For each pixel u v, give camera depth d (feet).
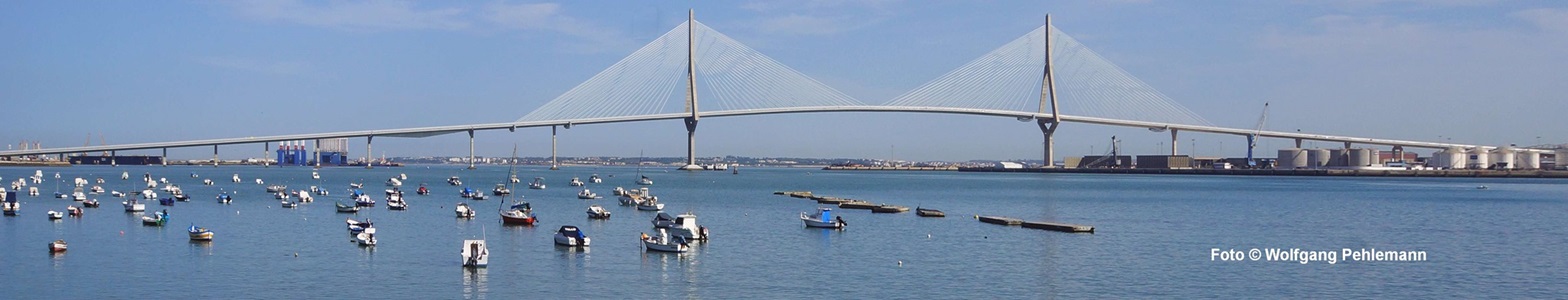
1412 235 302.45
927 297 191.72
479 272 213.87
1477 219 367.45
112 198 448.65
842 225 304.30
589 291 195.31
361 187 596.29
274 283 200.95
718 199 490.49
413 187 617.21
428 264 222.69
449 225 310.24
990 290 198.70
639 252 242.99
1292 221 354.95
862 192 597.52
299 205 402.93
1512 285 206.59
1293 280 210.79
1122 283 206.69
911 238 279.49
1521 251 257.55
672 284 202.49
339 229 295.28
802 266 224.94
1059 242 271.28
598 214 342.23
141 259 229.66
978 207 435.94
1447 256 246.27
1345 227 331.36
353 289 195.62
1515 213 399.03
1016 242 270.67
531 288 197.57
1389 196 541.75
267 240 264.72
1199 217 373.20
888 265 227.20
